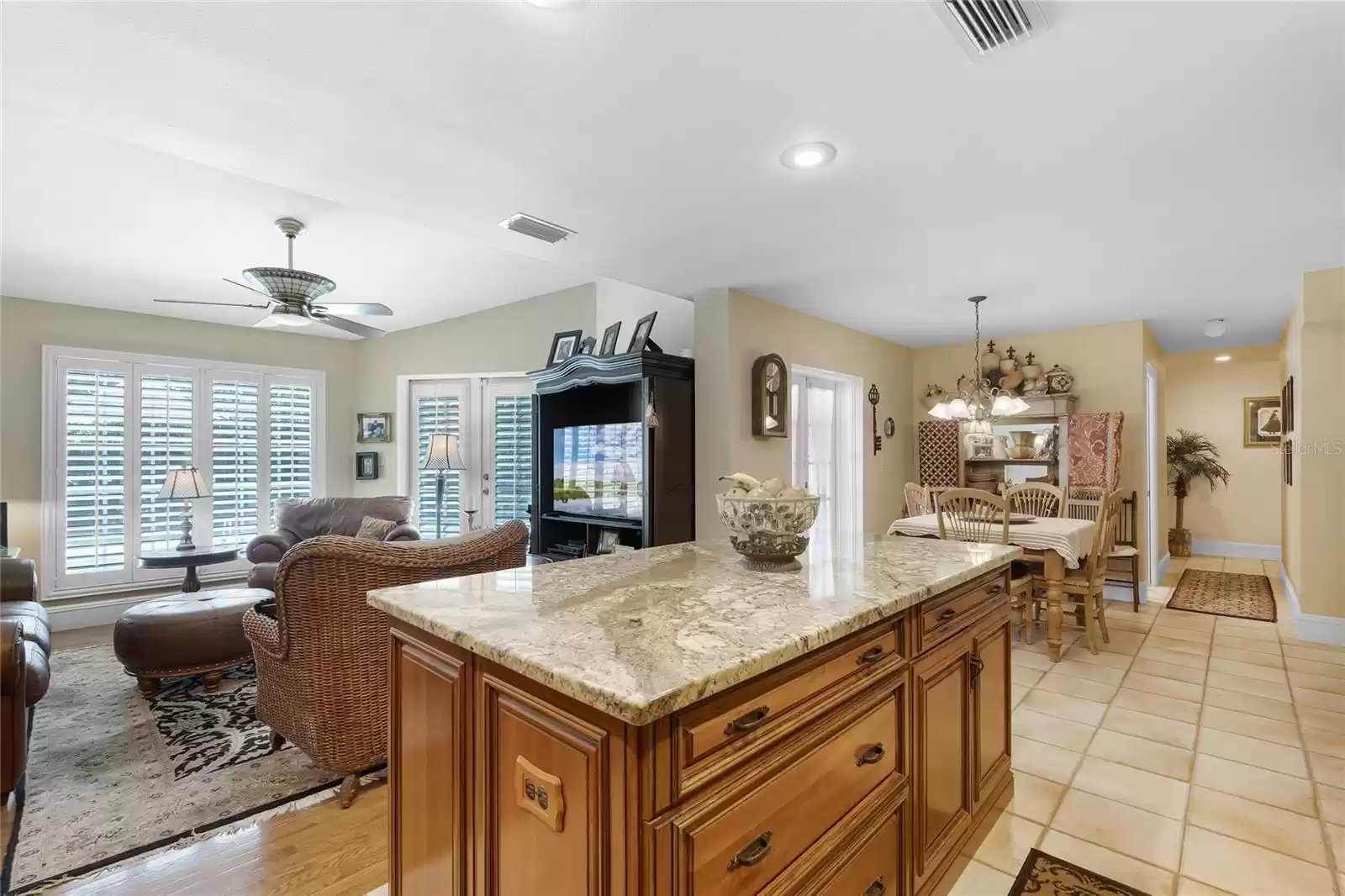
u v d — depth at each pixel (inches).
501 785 46.3
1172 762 98.2
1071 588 150.6
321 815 84.2
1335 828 80.8
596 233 119.3
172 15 58.8
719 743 40.8
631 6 58.8
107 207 129.6
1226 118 79.7
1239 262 139.3
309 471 245.4
